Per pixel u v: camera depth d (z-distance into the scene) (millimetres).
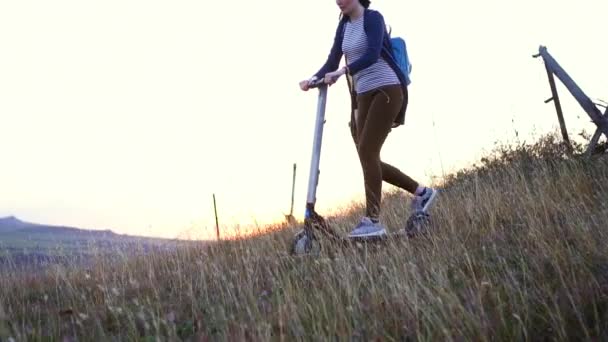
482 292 3480
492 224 5074
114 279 5207
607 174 6266
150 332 3764
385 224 6570
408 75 5355
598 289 3273
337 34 5469
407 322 3225
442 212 6008
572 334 2928
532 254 4086
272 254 5328
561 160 7621
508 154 8891
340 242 5164
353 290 3709
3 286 5434
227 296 4211
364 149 5262
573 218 4746
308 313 3557
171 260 5953
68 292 5102
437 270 4090
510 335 2959
